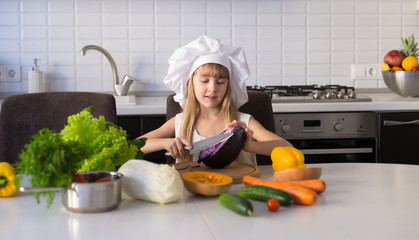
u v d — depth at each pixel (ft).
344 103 8.46
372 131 8.57
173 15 9.95
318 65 10.35
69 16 9.73
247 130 4.73
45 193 3.27
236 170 4.56
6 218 3.30
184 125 6.39
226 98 6.34
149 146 5.63
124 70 9.93
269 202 3.36
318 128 8.47
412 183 4.22
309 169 4.09
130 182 3.61
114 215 3.35
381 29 10.41
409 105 8.55
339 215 3.30
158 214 3.36
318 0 10.23
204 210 3.44
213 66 6.02
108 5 9.79
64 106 5.92
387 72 9.12
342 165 5.05
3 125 5.82
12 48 9.66
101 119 3.87
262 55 10.20
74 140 3.59
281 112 8.45
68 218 3.29
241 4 10.07
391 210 3.42
